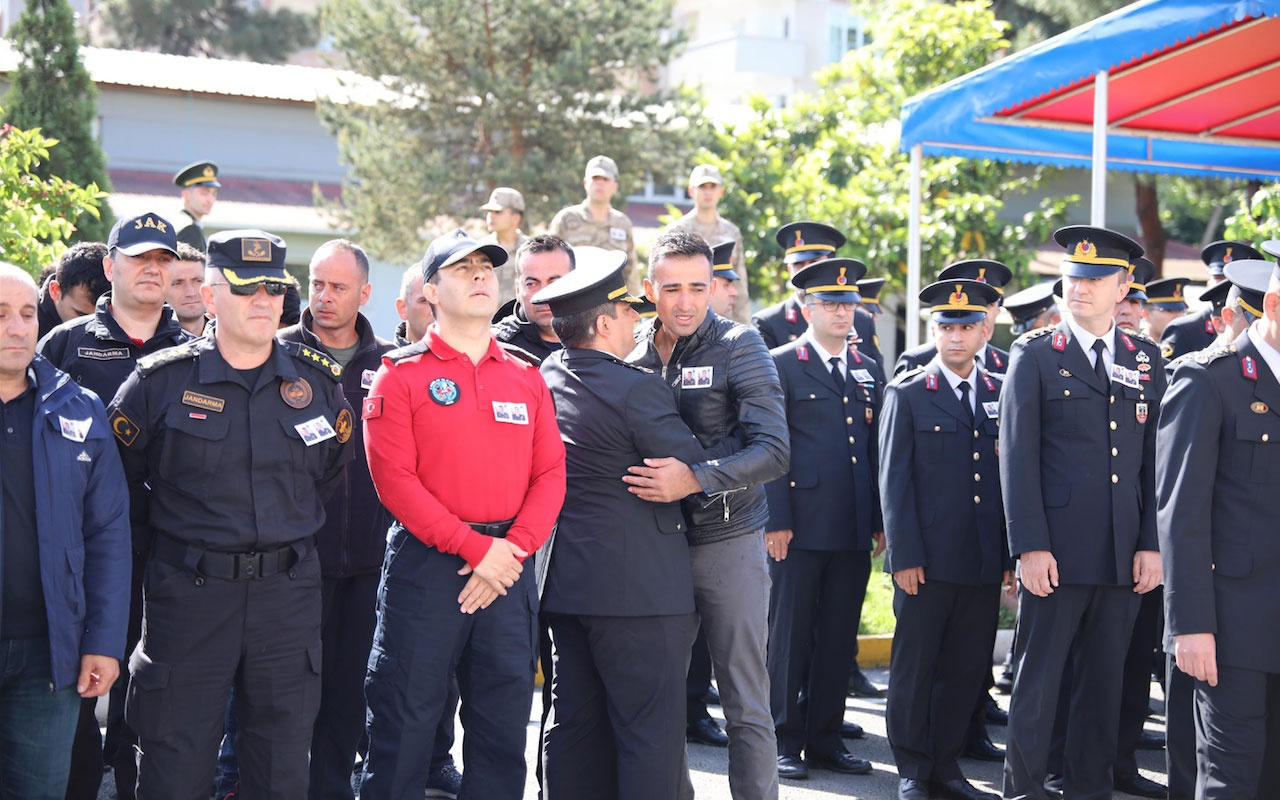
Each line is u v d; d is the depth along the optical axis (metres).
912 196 9.52
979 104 8.48
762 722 4.53
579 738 4.33
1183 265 24.34
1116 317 6.93
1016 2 21.06
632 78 17.27
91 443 3.85
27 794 3.81
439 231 16.84
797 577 5.86
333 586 4.81
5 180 7.77
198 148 19.66
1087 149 10.75
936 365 5.80
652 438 4.18
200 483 3.86
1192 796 5.19
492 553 3.98
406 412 4.04
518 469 4.11
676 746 4.20
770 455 4.33
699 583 4.51
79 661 3.80
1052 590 5.05
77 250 5.48
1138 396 5.10
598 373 4.28
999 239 13.76
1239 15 6.96
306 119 20.28
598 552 4.18
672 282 4.47
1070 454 5.07
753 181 13.73
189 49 32.16
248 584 3.88
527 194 16.00
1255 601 4.06
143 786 3.85
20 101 12.27
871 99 15.27
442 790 5.30
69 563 3.77
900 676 5.51
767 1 38.03
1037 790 5.08
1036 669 5.09
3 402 3.77
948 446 5.63
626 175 16.48
